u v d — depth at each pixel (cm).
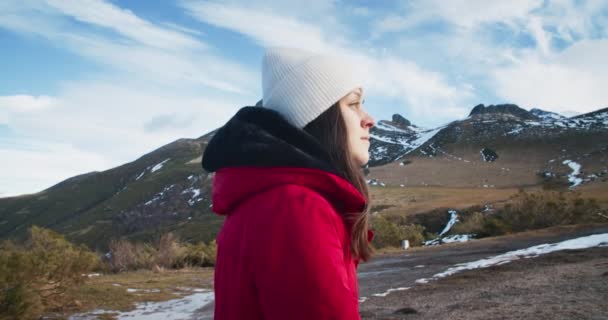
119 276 1708
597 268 905
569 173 11475
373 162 17138
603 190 7219
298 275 79
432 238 3369
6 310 870
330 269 80
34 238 1412
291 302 79
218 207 99
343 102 104
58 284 1020
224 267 93
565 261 1091
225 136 97
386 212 6969
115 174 17288
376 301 854
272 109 100
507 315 600
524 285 827
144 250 2153
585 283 762
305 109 99
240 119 98
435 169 13925
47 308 988
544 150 14400
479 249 1833
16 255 949
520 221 2772
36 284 959
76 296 1109
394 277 1232
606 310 571
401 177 13150
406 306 764
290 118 100
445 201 7750
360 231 94
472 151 15688
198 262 2136
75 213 14400
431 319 633
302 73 101
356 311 81
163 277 1636
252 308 85
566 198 2803
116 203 13525
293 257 80
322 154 94
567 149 14025
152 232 10006
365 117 107
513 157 14412
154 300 1120
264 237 82
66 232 12106
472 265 1297
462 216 5809
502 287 838
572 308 599
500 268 1126
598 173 10662
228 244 92
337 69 102
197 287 1343
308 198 85
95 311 990
